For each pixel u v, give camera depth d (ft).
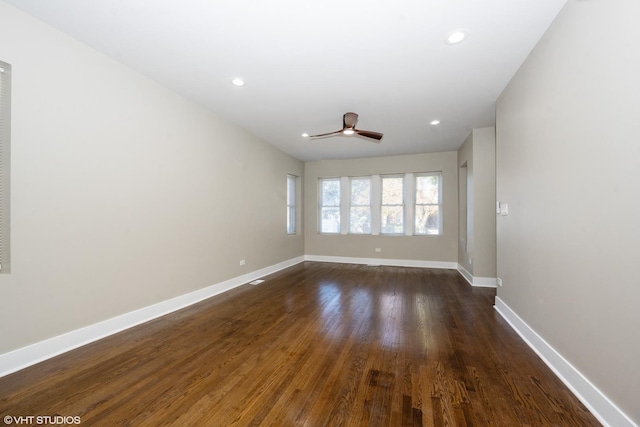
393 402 5.42
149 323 9.35
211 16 6.48
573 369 5.82
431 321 9.71
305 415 5.06
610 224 4.80
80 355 7.14
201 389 5.82
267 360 7.01
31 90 6.59
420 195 20.45
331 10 6.23
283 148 18.81
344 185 22.15
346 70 8.86
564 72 6.13
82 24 6.83
